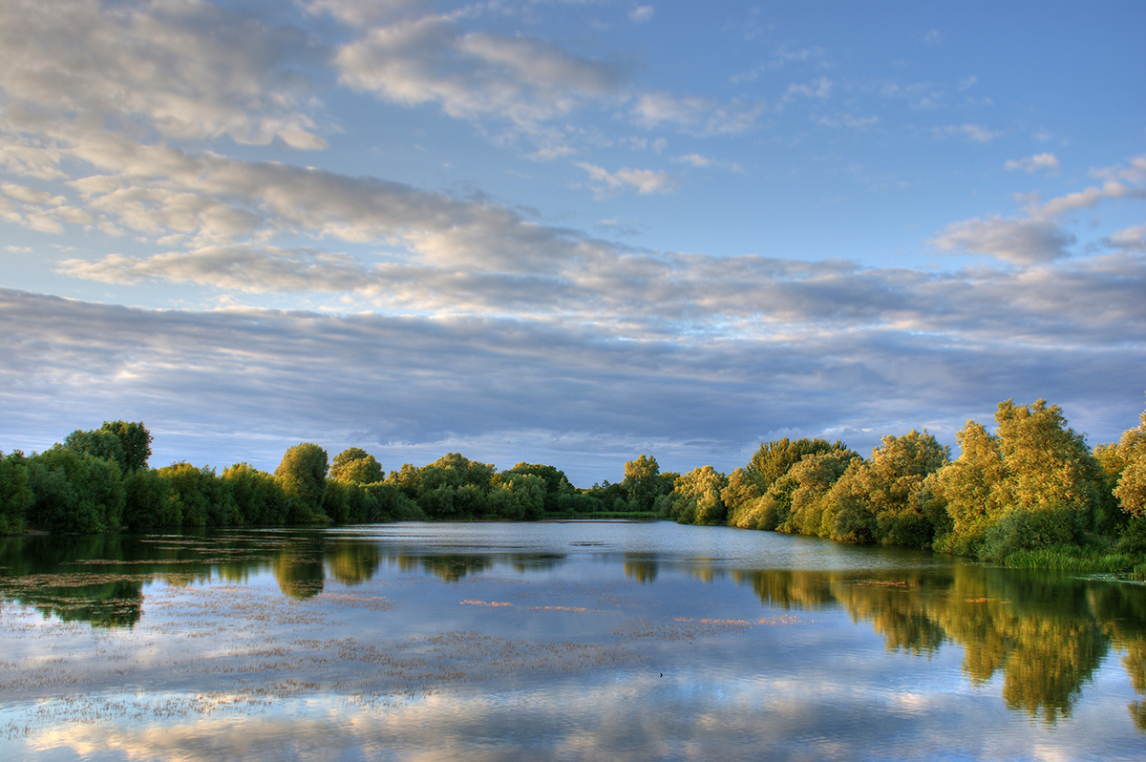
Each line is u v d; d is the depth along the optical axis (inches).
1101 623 1552.7
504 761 757.3
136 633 1307.8
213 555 2797.7
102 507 4030.5
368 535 4606.3
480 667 1114.1
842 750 815.7
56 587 1851.6
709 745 816.9
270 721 856.9
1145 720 930.1
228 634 1314.0
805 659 1210.0
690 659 1195.3
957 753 816.9
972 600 1871.3
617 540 4648.1
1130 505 2496.3
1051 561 2630.4
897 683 1075.9
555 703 945.5
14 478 3440.0
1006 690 1050.7
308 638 1295.5
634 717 901.2
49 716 861.2
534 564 2805.1
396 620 1492.4
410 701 939.3
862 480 4399.6
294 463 6368.1
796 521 5713.6
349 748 780.0
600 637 1355.8
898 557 3250.5
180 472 4955.7
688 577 2391.7
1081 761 800.9
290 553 2972.4
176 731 818.8
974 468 3280.0
